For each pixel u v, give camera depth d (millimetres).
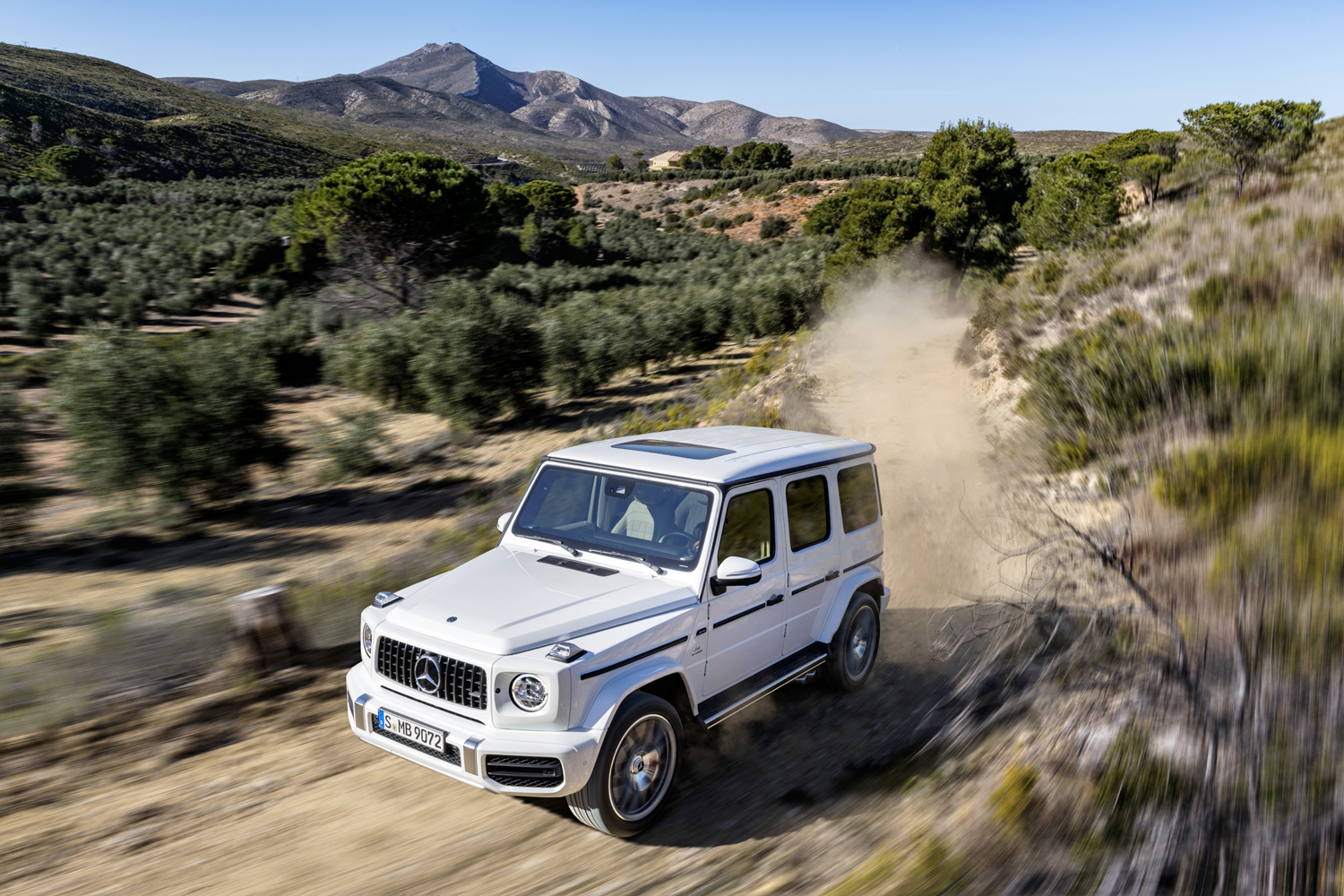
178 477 14195
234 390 15375
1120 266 12195
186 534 13828
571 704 3752
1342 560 4465
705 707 4574
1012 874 3221
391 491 16922
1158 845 3168
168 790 4484
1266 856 2963
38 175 103938
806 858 3756
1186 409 6934
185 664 6266
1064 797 3590
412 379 25469
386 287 41094
